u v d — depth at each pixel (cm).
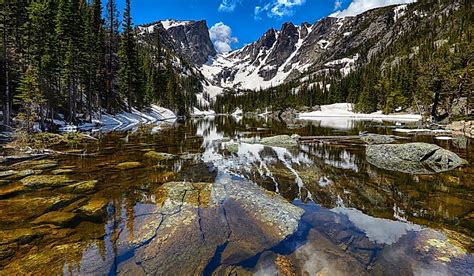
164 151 2134
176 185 1209
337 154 2033
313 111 11494
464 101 4944
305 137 2998
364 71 15150
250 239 773
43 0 4006
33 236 752
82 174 1390
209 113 16500
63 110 3756
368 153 1956
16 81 3156
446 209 973
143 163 1683
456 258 673
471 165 1625
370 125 4959
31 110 2767
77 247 705
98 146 2281
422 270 628
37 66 3106
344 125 5109
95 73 4553
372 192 1169
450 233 797
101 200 1024
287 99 12825
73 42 3691
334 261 668
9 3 3212
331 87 13712
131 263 646
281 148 2316
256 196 1092
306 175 1452
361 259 676
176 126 4800
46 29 3488
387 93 9381
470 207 987
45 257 654
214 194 1106
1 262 628
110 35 5797
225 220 880
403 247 727
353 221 892
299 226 858
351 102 12212
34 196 1049
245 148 2317
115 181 1283
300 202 1066
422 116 5534
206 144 2542
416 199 1076
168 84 8744
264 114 13062
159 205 988
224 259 676
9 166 1513
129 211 934
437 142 2491
